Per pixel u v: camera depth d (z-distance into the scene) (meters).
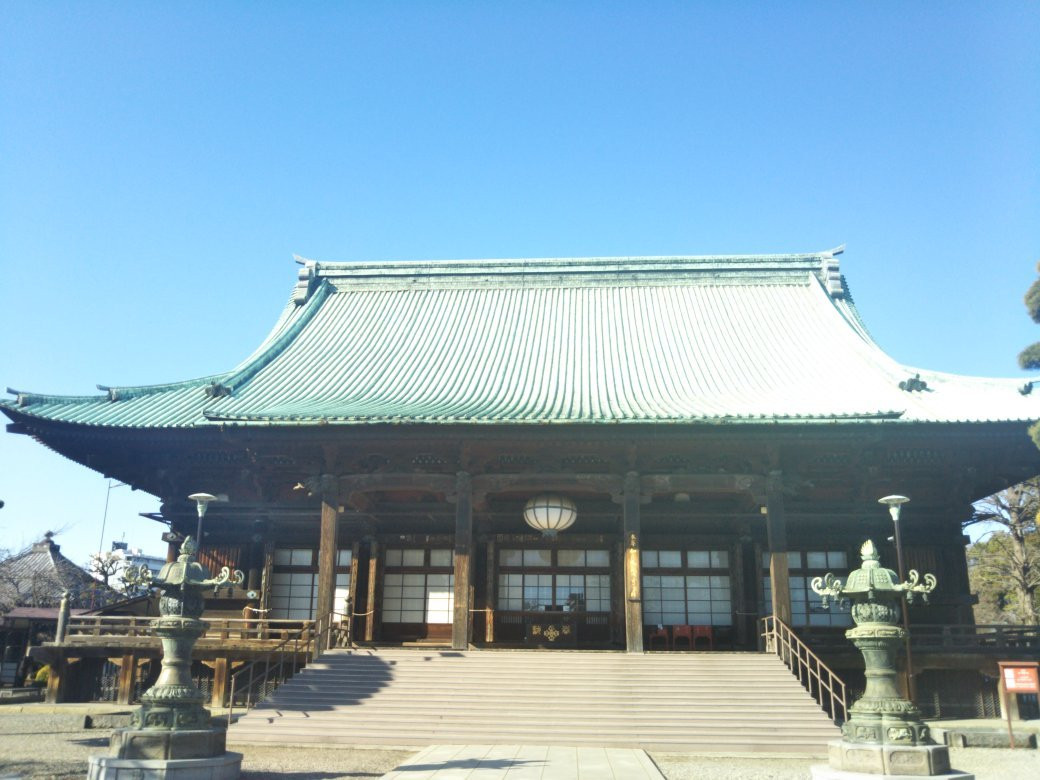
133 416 28.91
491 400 29.09
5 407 27.58
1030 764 17.59
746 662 22.88
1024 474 29.70
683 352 34.09
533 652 23.78
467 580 25.66
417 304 39.50
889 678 15.87
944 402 27.95
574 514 26.09
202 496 21.55
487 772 15.87
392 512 31.03
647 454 27.05
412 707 21.09
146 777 14.54
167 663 16.41
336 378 32.34
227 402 29.44
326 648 25.17
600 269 40.25
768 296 38.44
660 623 30.64
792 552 31.11
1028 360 17.77
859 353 32.28
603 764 16.77
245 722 20.59
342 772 16.34
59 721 23.62
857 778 14.21
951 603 29.55
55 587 54.72
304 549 32.53
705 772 16.48
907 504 30.00
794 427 25.56
